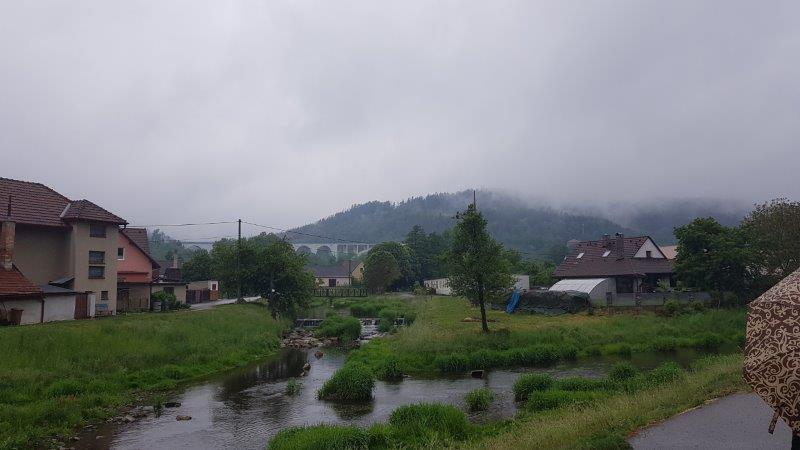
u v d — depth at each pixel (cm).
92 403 2039
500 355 2947
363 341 4231
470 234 3569
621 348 3177
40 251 3647
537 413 1611
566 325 3722
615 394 1706
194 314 3884
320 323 5306
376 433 1427
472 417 1770
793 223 3944
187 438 1698
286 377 2770
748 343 471
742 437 970
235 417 1952
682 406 1208
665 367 2072
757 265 4094
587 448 932
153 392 2398
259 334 3981
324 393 2244
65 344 2534
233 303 5403
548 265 8888
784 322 448
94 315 3641
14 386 2033
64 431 1744
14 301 3003
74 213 3738
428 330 3566
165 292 5084
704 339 3350
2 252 3170
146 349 2820
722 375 1535
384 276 9338
